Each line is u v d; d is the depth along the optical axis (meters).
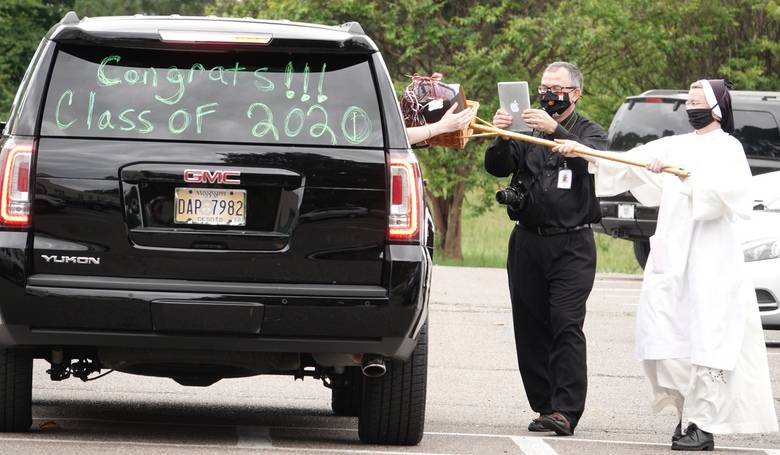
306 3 73.88
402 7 73.88
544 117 19.77
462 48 75.56
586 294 20.17
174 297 16.30
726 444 19.88
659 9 77.38
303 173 16.53
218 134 16.50
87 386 24.05
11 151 16.36
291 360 17.11
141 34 16.45
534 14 76.19
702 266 19.14
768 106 51.22
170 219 16.41
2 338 16.53
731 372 19.02
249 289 16.39
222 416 21.02
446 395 24.28
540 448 18.55
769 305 32.72
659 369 19.42
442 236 76.25
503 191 20.14
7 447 16.81
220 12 81.12
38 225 16.36
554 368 20.14
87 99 16.50
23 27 117.19
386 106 16.77
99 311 16.30
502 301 42.44
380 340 16.64
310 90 16.70
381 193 16.62
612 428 21.16
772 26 78.94
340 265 16.56
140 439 18.00
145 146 16.44
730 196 18.91
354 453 17.44
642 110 51.34
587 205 20.20
